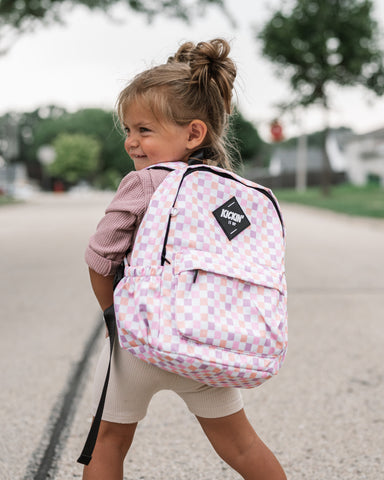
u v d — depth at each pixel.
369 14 22.47
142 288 1.43
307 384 3.21
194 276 1.42
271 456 1.64
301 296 5.50
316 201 22.84
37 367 3.46
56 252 8.97
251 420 2.74
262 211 1.59
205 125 1.62
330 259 7.93
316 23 22.38
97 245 1.53
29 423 2.68
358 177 42.84
